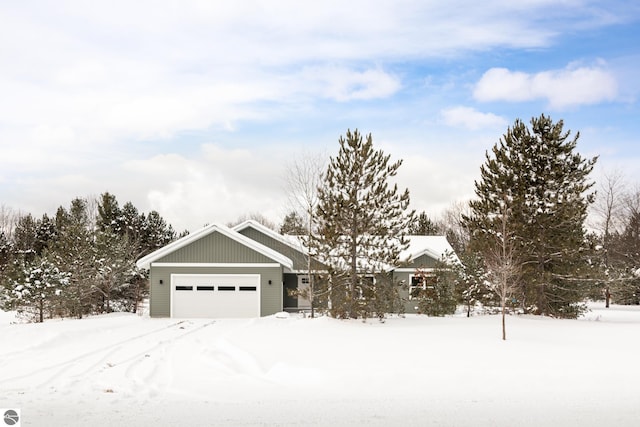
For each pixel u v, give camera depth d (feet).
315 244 80.53
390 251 84.33
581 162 85.40
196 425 23.54
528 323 74.08
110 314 108.17
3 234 187.73
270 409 27.71
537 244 82.79
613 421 24.77
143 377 38.55
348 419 25.12
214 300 96.48
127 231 166.91
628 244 155.74
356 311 78.28
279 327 69.56
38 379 37.73
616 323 76.64
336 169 79.77
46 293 88.63
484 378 36.83
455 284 92.43
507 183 83.51
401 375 37.55
